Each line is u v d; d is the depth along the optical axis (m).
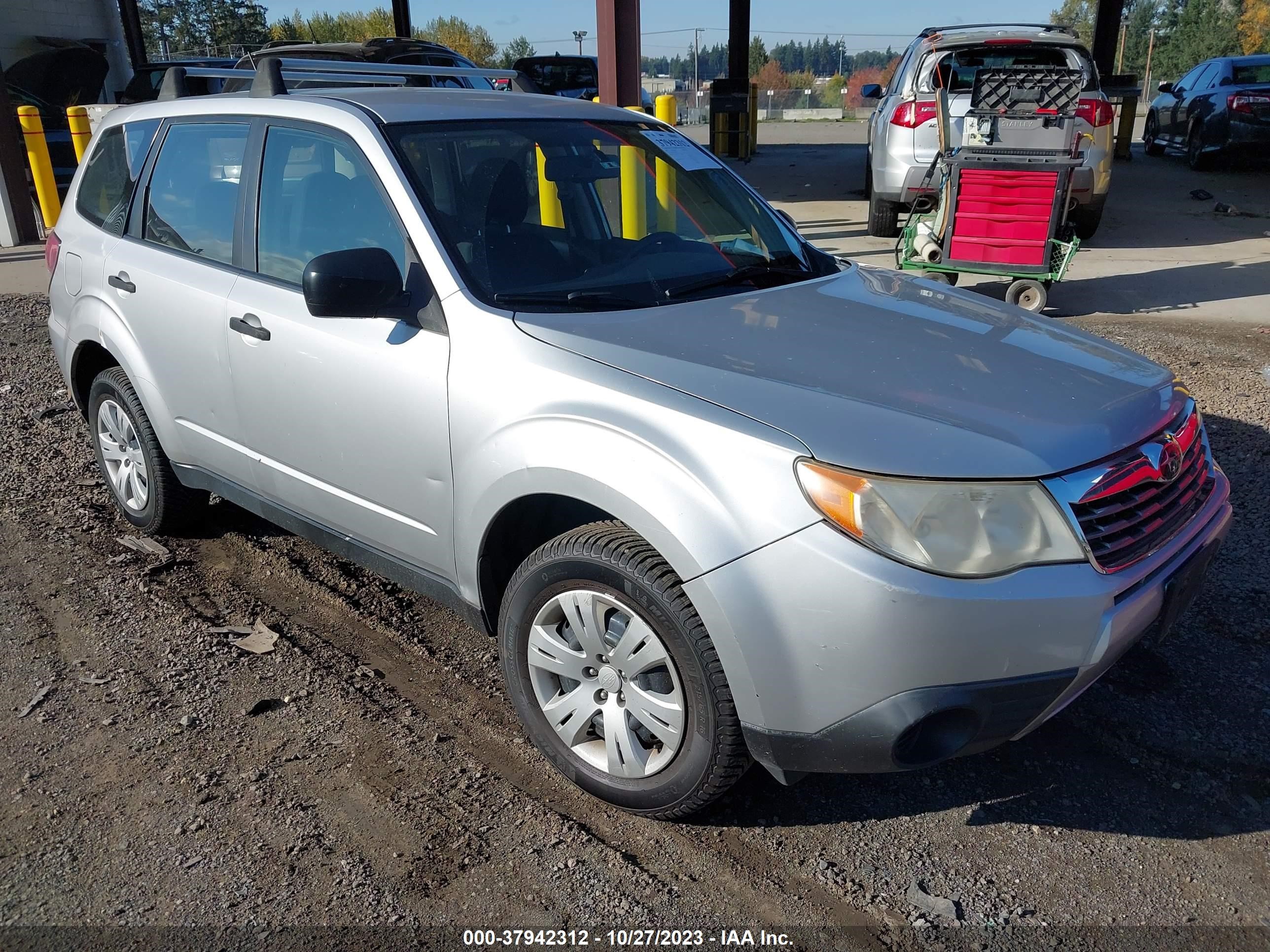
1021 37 9.04
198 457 3.95
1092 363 2.89
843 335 2.89
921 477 2.25
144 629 3.68
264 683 3.35
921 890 2.50
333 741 3.05
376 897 2.45
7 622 3.70
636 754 2.66
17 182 11.24
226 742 3.04
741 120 19.56
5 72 15.30
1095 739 3.09
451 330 2.90
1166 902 2.47
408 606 3.92
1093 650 2.34
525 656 2.86
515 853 2.61
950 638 2.21
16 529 4.52
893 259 9.41
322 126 3.37
